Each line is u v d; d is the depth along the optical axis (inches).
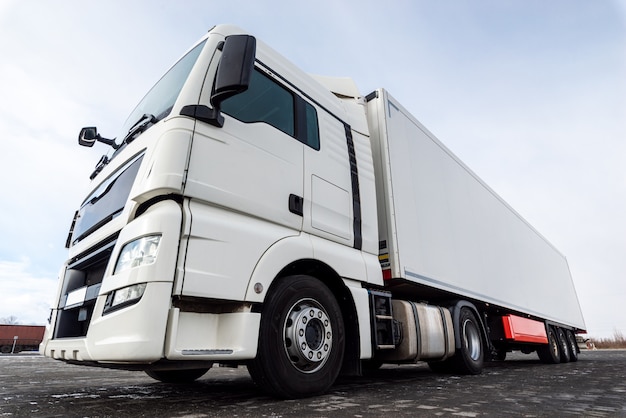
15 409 89.0
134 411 84.3
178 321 75.3
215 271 81.8
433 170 203.8
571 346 399.9
